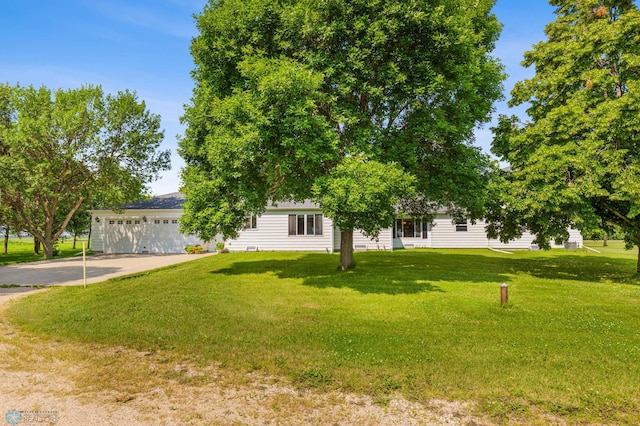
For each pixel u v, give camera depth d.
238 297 9.54
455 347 5.63
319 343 5.83
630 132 11.46
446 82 11.09
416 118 11.81
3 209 22.05
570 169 12.15
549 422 3.59
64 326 6.82
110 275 14.06
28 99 22.33
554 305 8.64
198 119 12.54
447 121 11.89
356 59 10.59
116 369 4.87
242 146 9.77
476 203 12.44
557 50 14.54
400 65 11.02
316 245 23.69
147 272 14.64
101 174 23.95
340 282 11.64
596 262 17.80
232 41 11.63
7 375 4.67
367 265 15.85
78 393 4.18
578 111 12.38
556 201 11.63
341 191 9.25
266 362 5.05
